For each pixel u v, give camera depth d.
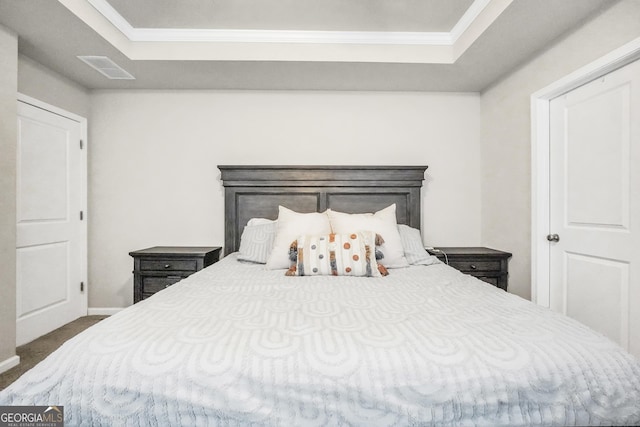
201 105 3.26
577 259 2.19
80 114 3.11
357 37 2.63
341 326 1.15
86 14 2.12
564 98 2.29
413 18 2.45
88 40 2.32
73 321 3.05
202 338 1.04
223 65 2.72
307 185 3.12
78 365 0.94
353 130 3.28
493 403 0.89
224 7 2.30
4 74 2.12
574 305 2.22
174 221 3.26
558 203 2.35
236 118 3.27
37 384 0.92
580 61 2.05
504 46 2.39
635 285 1.79
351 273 2.09
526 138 2.61
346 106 3.28
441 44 2.68
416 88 3.21
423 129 3.29
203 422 0.89
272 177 3.12
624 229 1.86
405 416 0.88
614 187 1.91
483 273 2.83
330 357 0.95
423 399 0.89
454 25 2.55
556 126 2.36
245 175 3.12
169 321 1.19
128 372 0.92
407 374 0.91
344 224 2.45
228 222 3.13
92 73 2.87
